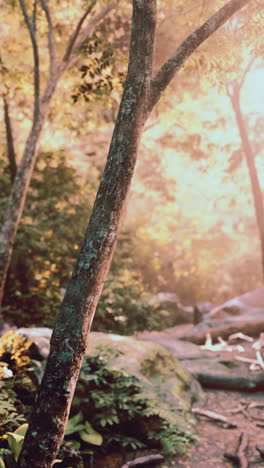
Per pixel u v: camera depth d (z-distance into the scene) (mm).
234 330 9016
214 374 6527
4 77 8070
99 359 5148
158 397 5215
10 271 8359
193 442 4859
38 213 9562
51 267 8961
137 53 3301
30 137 6859
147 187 13117
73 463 3828
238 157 10938
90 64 6059
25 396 4500
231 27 6594
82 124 10133
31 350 4855
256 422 5348
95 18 7445
